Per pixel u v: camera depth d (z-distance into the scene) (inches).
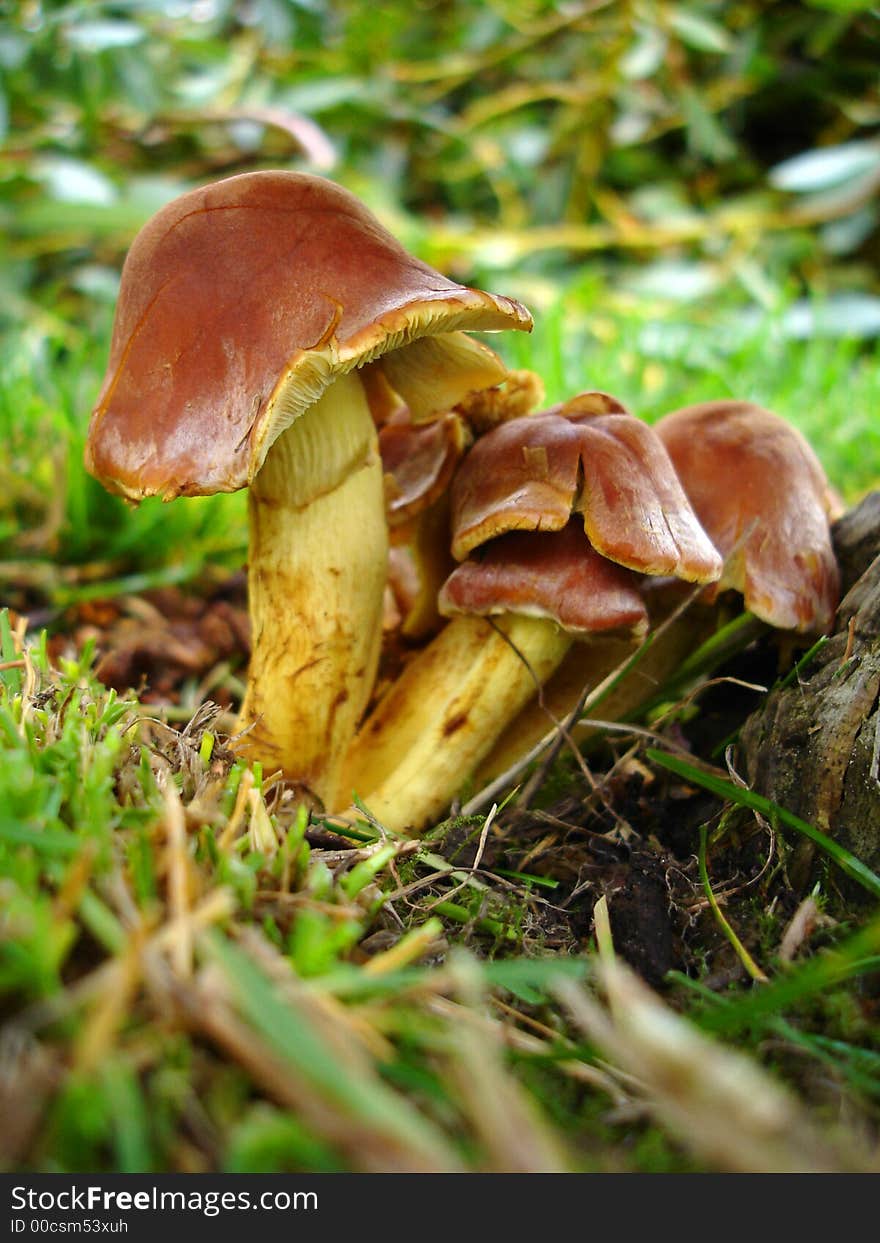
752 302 19.1
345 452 7.2
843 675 6.4
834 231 19.5
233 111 18.6
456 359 7.8
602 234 19.4
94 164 18.6
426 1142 3.5
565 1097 4.7
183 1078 3.9
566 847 6.7
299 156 20.6
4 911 4.2
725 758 7.1
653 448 7.0
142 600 11.0
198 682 10.0
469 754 7.5
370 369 8.0
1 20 17.6
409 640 8.7
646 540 6.6
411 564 9.1
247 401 6.2
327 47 21.0
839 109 21.3
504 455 7.1
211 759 6.2
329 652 7.4
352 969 4.5
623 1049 3.8
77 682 6.9
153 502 11.2
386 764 7.7
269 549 7.4
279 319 6.2
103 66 17.7
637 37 19.7
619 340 15.6
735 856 6.5
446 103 22.3
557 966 4.4
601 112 20.4
